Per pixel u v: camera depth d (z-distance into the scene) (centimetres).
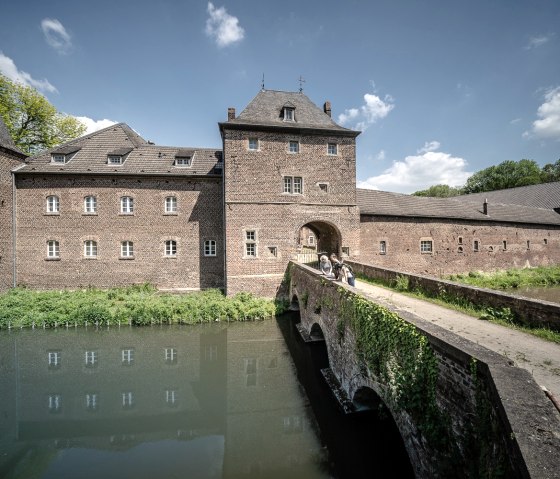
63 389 995
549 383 391
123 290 1761
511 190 3731
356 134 1812
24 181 1784
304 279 1297
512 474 262
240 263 1702
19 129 2359
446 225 2255
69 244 1798
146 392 978
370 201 2145
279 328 1450
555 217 2869
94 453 720
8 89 2239
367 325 635
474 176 5638
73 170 1798
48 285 1788
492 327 628
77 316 1439
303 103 1920
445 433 402
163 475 646
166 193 1869
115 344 1295
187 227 1880
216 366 1135
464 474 362
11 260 1736
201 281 1881
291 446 736
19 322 1402
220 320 1520
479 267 2380
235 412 876
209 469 664
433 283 936
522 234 2583
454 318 699
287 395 960
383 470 656
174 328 1438
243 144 1711
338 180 1805
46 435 786
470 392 360
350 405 756
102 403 924
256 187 1720
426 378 445
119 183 1834
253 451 720
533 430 256
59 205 1800
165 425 825
